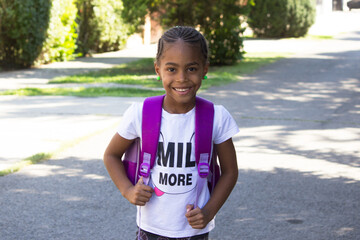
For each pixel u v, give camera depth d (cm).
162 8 1355
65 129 690
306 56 1641
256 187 471
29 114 786
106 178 497
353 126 727
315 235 373
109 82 1145
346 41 2177
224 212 414
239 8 1384
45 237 370
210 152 207
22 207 423
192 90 195
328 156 577
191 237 210
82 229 384
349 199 443
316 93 999
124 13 1338
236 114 800
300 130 701
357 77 1204
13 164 534
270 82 1142
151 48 2023
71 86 1089
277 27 2312
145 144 206
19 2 1349
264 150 599
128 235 375
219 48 1426
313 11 2342
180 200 206
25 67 1446
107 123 727
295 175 507
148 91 1003
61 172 513
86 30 1766
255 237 370
